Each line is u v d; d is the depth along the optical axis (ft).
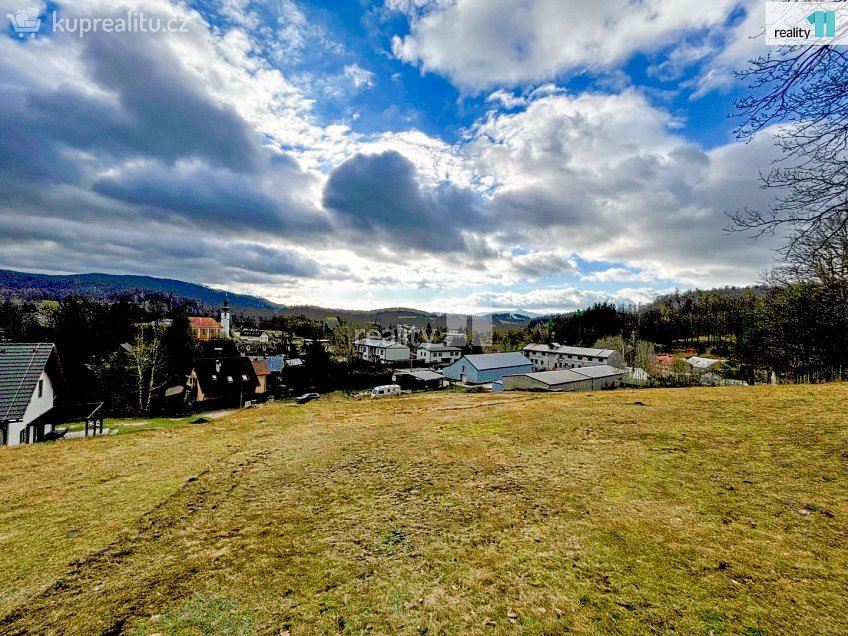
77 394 87.61
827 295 42.14
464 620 10.39
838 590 10.42
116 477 23.75
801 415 28.35
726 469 20.01
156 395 96.89
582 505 17.04
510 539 14.55
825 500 15.65
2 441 38.22
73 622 10.68
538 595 11.20
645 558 12.69
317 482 22.00
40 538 15.79
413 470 23.29
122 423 70.90
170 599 11.69
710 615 9.80
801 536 13.30
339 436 34.27
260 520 17.25
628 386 107.24
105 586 12.44
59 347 95.25
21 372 41.93
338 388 137.49
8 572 13.30
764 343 74.90
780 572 11.41
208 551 14.61
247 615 10.92
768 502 15.99
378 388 117.80
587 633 9.57
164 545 15.14
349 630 10.21
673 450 23.81
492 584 11.90
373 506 18.35
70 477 23.85
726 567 11.85
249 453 29.17
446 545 14.42
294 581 12.53
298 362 162.40
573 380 109.50
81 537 15.85
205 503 19.33
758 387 46.34
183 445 32.60
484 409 45.34
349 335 202.90
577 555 13.14
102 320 114.01
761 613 9.75
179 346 124.98
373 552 14.19
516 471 22.13
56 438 51.44
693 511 15.79
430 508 17.79
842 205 13.53
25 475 24.44
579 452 24.95
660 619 9.82
